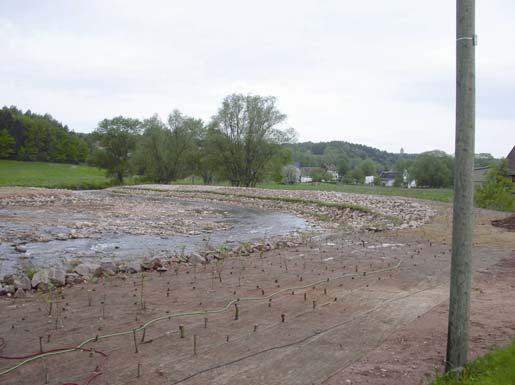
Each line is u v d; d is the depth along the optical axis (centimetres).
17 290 762
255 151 5884
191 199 3966
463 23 419
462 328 428
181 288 800
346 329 580
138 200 3728
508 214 2186
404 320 616
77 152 11531
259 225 2170
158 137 6569
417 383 422
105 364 468
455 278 431
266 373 450
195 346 503
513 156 4000
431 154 8150
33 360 477
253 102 5797
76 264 1078
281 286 813
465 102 422
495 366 428
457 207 430
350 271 948
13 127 10381
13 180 6600
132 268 959
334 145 16525
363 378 435
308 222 2331
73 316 632
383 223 1995
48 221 2064
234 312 653
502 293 764
